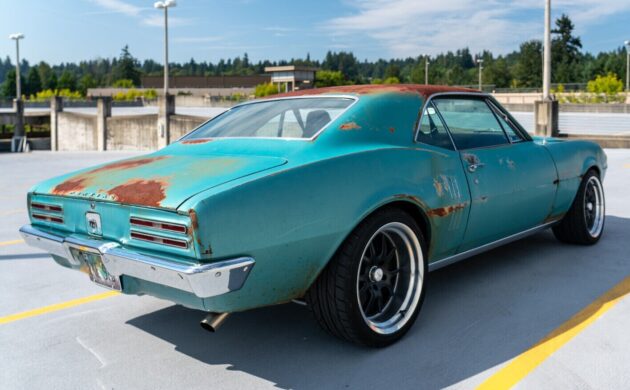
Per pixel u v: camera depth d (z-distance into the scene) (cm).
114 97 7944
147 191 261
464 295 381
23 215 747
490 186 364
